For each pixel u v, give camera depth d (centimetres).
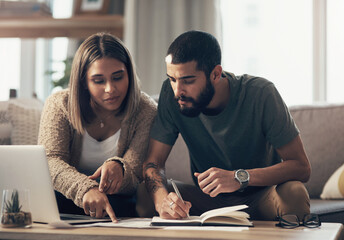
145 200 166
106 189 146
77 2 338
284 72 329
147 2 337
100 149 173
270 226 125
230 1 339
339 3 320
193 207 169
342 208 186
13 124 219
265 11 333
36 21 327
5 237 107
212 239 100
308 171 156
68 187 145
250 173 145
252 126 163
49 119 167
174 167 239
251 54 335
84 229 119
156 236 104
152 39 336
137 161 167
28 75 363
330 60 322
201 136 169
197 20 329
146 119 173
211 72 151
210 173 140
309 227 122
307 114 242
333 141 234
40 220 131
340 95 320
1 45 367
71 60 329
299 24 327
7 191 122
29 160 129
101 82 159
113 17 328
